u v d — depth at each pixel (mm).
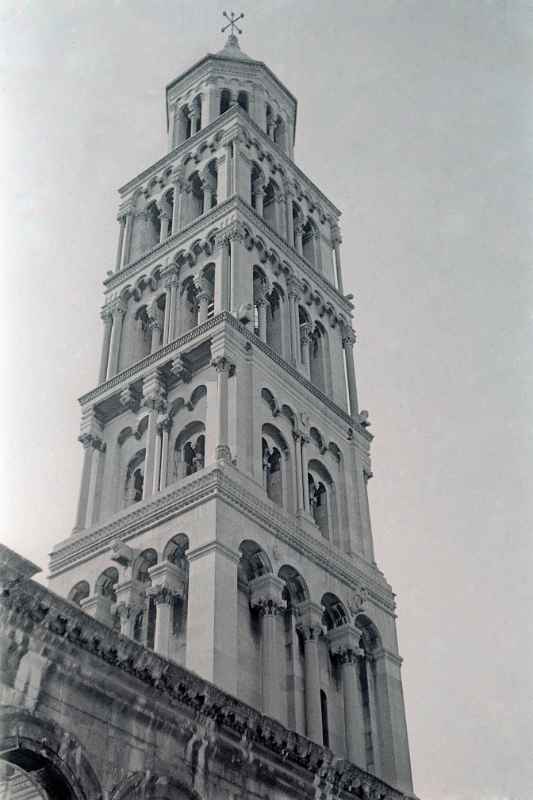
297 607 48000
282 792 34219
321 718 45000
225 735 32312
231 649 41844
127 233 68312
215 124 69000
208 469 47281
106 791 27562
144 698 29781
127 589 46875
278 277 62562
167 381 55688
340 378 63531
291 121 78688
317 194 73812
